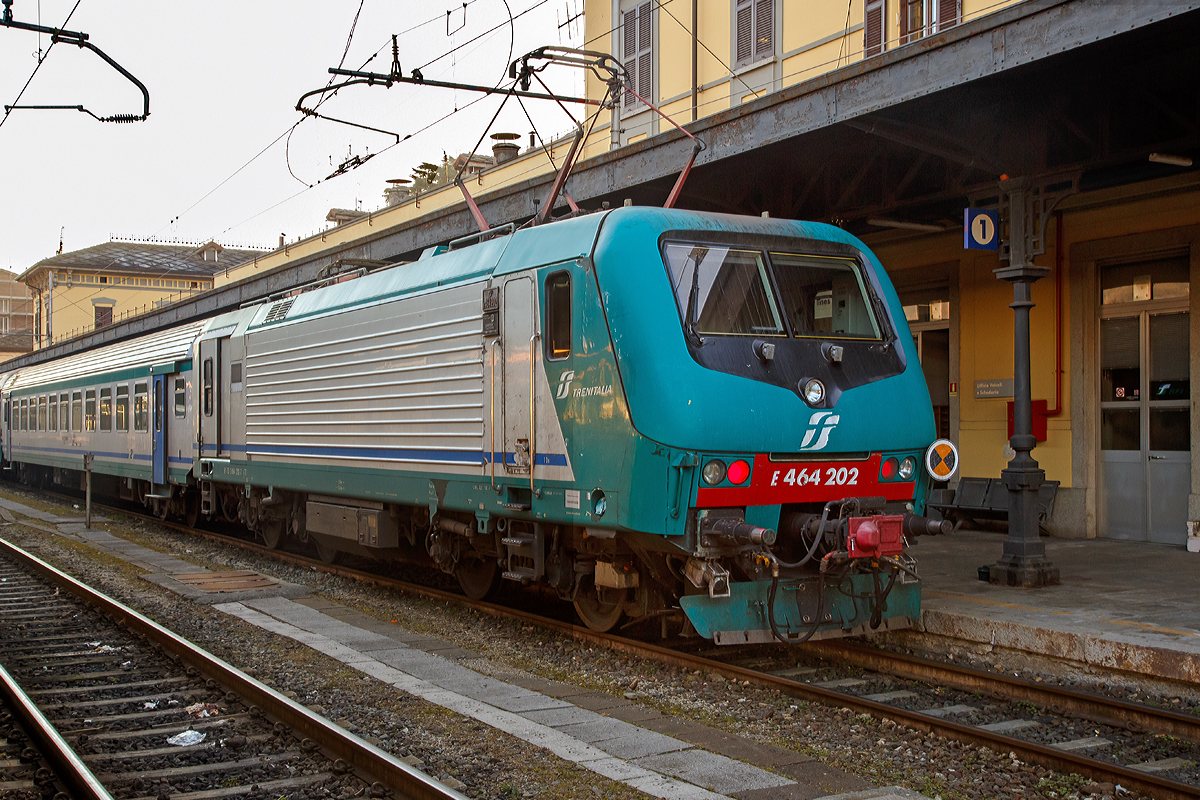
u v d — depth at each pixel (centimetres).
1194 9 661
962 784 488
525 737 547
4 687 650
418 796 461
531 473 773
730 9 1611
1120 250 1168
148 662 751
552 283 764
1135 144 1013
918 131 930
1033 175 924
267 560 1321
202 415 1484
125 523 1838
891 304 788
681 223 730
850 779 493
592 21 1933
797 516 714
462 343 867
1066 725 581
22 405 2875
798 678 697
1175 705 613
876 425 728
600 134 1884
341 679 689
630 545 731
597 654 763
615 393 689
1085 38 728
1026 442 902
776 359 708
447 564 964
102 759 524
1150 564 1000
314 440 1134
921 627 779
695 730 571
